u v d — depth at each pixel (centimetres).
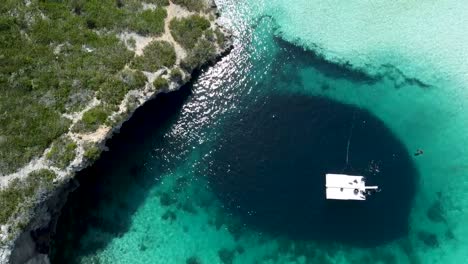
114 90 3100
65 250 3222
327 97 3488
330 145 3391
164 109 3459
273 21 3625
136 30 3303
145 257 3253
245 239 3306
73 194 3303
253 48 3572
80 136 2992
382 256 3281
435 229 3303
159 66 3228
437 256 3262
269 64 3553
